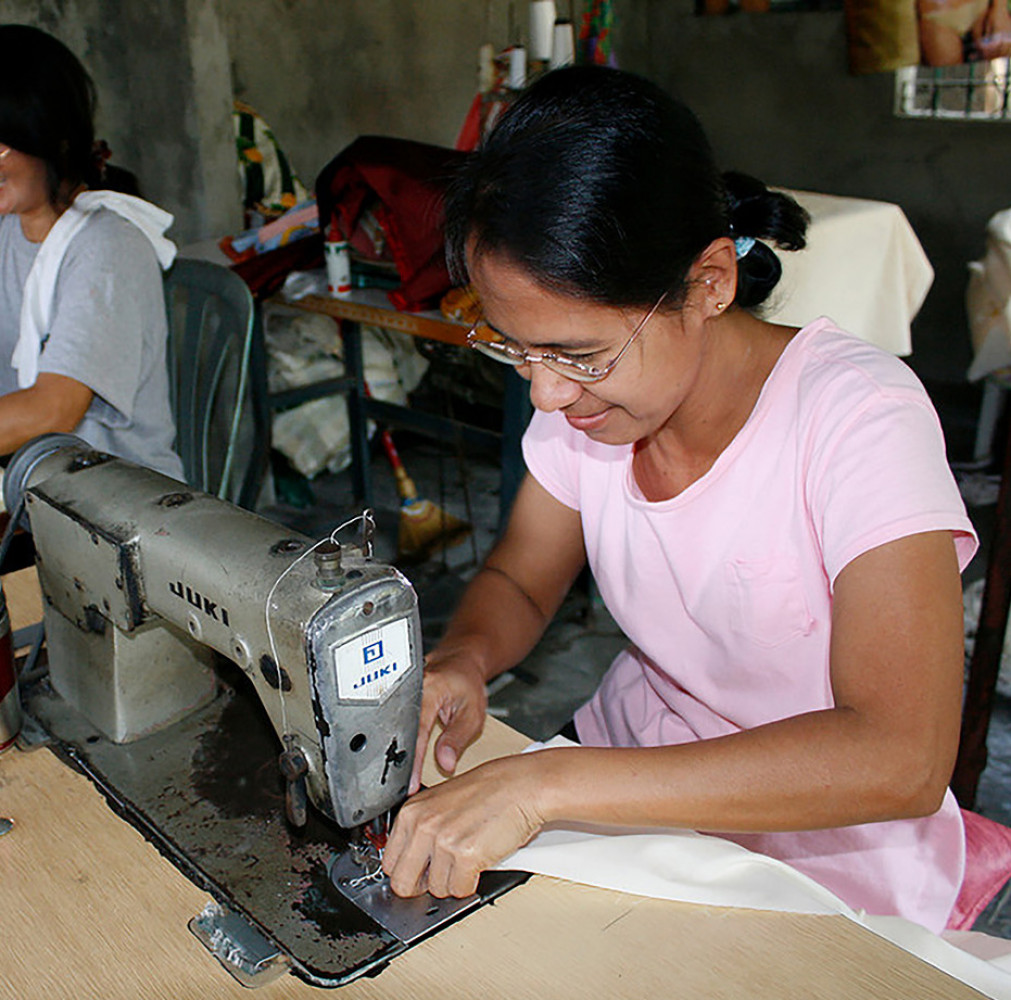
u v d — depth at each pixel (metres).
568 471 1.30
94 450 1.20
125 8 3.46
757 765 0.89
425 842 0.93
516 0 4.70
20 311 2.03
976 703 1.92
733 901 0.92
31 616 1.39
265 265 3.00
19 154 1.81
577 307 0.84
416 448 4.17
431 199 2.59
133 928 0.92
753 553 1.09
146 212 1.99
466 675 1.19
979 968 0.96
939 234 4.36
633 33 5.04
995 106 4.24
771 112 4.72
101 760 1.13
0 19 3.31
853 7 4.20
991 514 3.52
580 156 0.81
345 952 0.89
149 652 1.13
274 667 0.91
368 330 3.64
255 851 1.00
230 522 1.01
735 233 1.04
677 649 1.23
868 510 0.94
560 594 1.39
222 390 2.09
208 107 3.44
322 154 4.29
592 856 0.97
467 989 0.85
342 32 4.18
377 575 0.90
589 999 0.84
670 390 0.93
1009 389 3.39
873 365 1.03
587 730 1.49
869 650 0.92
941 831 1.17
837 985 0.84
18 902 0.95
